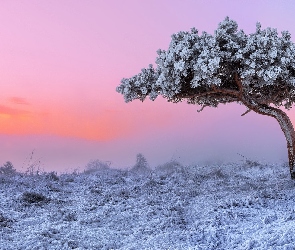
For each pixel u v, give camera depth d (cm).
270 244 998
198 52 1684
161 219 1404
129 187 1972
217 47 1655
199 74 1648
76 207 1591
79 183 2117
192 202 1656
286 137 1950
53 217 1414
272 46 1647
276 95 1942
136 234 1265
